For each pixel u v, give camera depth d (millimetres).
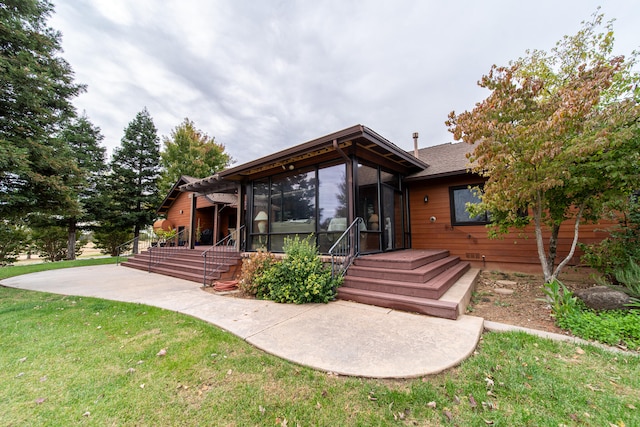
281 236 6859
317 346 2838
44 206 7691
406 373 2287
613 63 3830
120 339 3168
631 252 4078
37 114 7109
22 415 1897
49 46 7734
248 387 2189
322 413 1885
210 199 12016
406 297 4082
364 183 6145
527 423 1746
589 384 2139
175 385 2236
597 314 3469
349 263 5211
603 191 3787
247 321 3662
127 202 18438
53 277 8117
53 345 3020
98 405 2000
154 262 9664
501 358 2559
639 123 3311
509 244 6617
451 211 7402
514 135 3822
